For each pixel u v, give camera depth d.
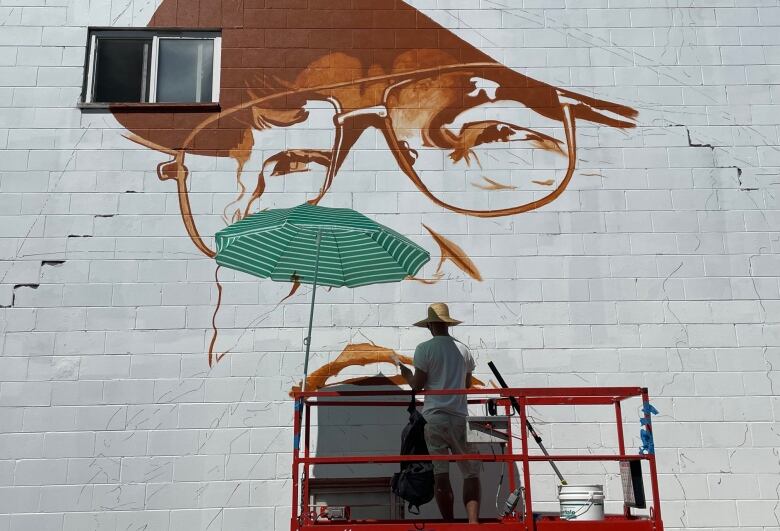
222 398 7.54
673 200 8.16
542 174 8.20
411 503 6.46
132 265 7.84
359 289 7.84
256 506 7.30
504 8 8.65
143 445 7.40
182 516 7.25
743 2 8.66
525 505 6.08
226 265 7.37
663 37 8.60
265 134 8.24
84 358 7.58
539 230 8.05
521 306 7.84
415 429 6.55
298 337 7.71
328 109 8.33
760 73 8.52
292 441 7.46
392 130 8.28
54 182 8.02
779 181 8.22
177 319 7.71
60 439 7.38
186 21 8.58
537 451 7.52
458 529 6.09
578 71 8.50
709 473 7.46
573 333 7.78
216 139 8.20
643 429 6.83
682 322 7.82
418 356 6.75
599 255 7.99
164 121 8.23
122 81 8.50
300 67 8.43
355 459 6.10
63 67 8.38
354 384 7.61
